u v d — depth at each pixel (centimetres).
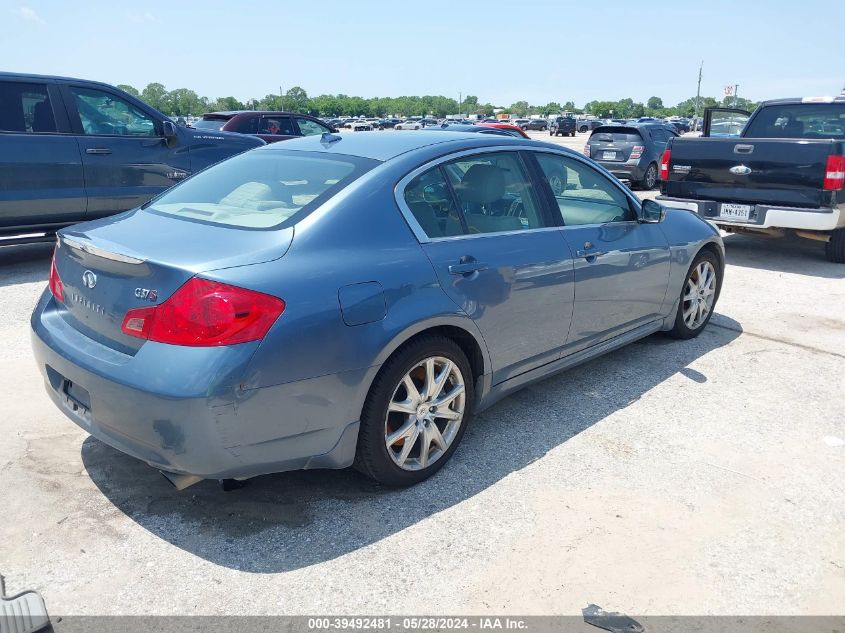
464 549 282
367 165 328
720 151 788
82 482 322
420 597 254
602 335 436
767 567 275
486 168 366
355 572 267
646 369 484
